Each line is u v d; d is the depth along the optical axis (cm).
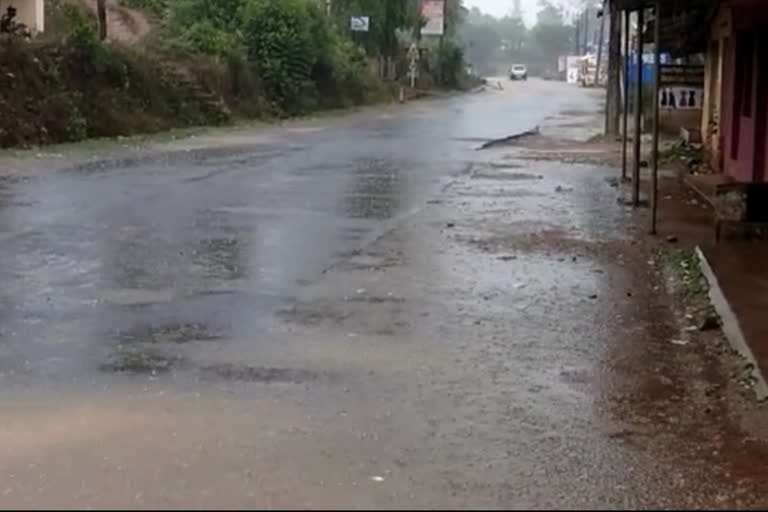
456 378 696
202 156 2383
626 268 1083
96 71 2966
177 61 3616
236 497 480
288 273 1052
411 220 1410
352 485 499
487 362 737
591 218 1430
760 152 1667
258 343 784
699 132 2525
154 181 1855
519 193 1714
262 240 1245
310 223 1378
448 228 1340
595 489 508
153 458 538
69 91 2823
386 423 602
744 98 1802
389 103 5412
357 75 5112
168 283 1001
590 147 2709
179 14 4250
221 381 686
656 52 1324
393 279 1022
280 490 490
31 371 709
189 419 606
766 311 860
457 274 1048
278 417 611
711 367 736
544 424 609
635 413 635
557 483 514
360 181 1884
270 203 1573
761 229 1219
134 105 3109
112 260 1112
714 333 827
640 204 1556
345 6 6009
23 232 1282
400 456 546
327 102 4666
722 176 1903
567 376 708
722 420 626
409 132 3316
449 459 544
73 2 4197
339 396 654
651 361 749
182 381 686
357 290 972
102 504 474
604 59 9256
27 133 2550
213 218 1414
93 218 1402
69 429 589
